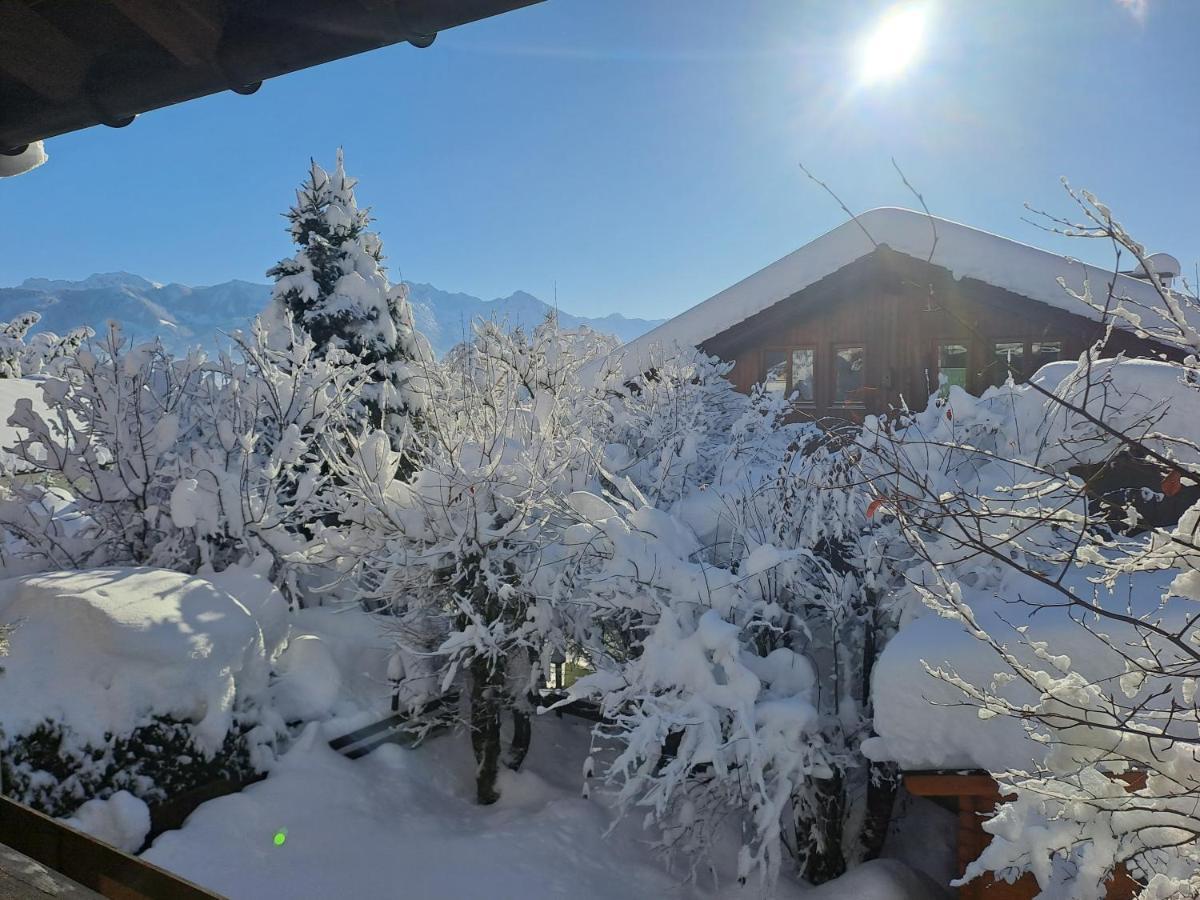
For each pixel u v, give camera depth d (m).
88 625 6.69
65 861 1.34
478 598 8.49
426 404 10.48
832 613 7.55
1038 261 12.64
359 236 15.74
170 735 6.74
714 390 12.62
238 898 6.06
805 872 7.93
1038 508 3.20
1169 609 5.25
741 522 8.46
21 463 11.22
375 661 9.72
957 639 5.53
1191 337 2.86
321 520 10.57
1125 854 3.40
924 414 8.26
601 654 8.04
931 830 8.93
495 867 7.23
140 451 9.48
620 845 8.03
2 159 2.13
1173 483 2.92
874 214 13.78
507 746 9.78
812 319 14.80
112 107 1.88
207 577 8.73
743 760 6.81
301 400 10.95
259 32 1.61
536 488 8.37
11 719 5.94
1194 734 4.09
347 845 7.00
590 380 13.34
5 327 29.28
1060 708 3.31
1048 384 7.62
